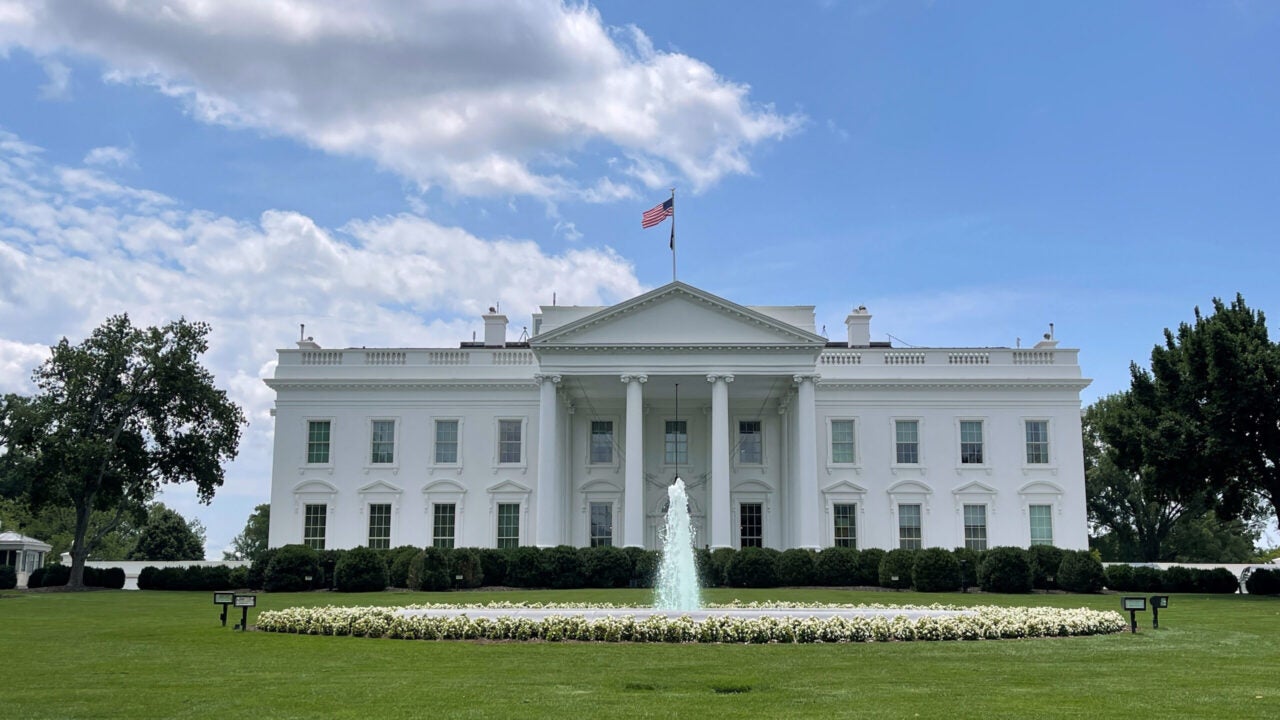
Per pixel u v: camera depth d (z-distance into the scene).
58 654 19.94
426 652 19.89
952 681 16.02
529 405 56.34
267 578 44.47
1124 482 82.69
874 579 46.62
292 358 57.31
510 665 17.97
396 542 55.22
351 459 56.06
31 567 83.25
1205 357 43.28
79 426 50.91
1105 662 18.42
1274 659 18.91
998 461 55.34
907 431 56.00
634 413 51.06
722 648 20.47
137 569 57.78
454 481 55.66
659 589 45.44
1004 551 42.16
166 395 52.72
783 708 13.58
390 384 56.31
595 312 51.81
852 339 63.12
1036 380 55.66
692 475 56.66
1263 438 42.81
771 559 46.78
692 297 52.03
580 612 26.03
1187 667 17.75
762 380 52.44
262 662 18.53
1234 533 91.69
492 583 48.03
